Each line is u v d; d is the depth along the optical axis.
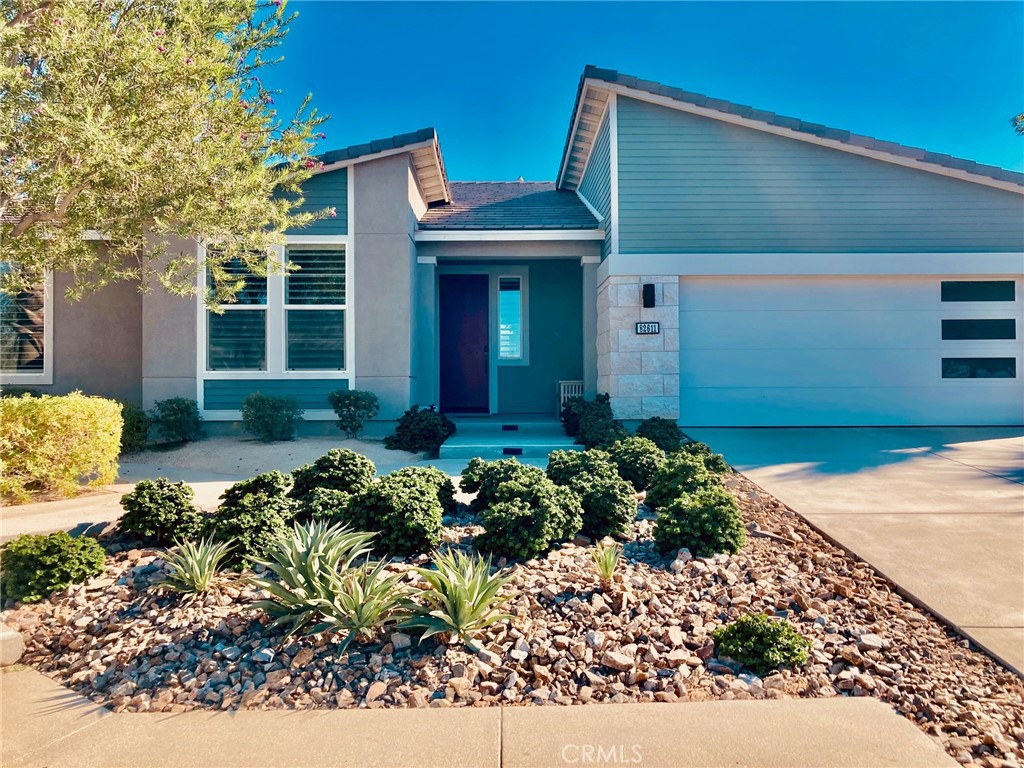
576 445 9.04
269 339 10.05
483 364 13.31
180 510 4.61
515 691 2.91
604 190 11.31
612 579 3.91
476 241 11.40
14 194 5.07
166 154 5.38
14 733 2.64
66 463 5.94
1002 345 10.48
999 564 4.30
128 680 3.04
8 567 3.86
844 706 2.76
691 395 10.46
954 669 3.02
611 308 10.36
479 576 3.42
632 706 2.79
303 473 5.50
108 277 6.94
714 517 4.53
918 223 10.48
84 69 4.80
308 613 3.28
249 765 2.41
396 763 2.41
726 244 10.45
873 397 10.49
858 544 4.72
